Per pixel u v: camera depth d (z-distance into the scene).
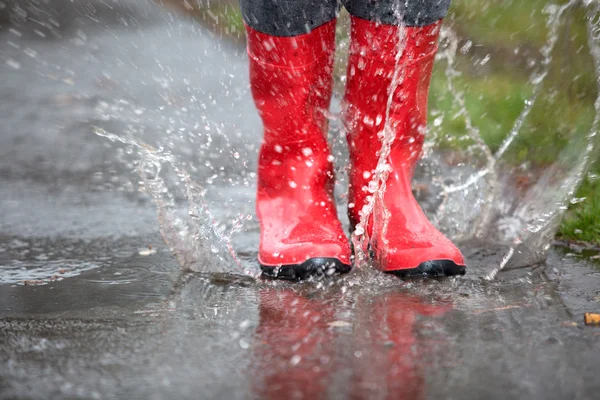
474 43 7.47
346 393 1.96
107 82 8.70
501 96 6.27
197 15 12.08
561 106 4.60
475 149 5.30
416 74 3.18
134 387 2.02
